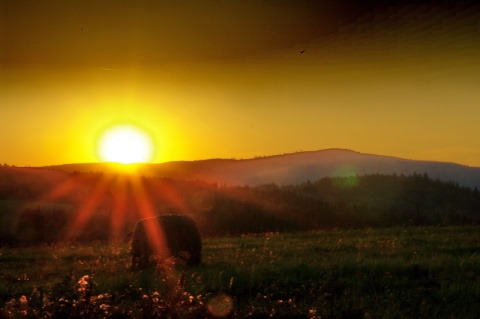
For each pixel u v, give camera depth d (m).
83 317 10.21
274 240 28.25
